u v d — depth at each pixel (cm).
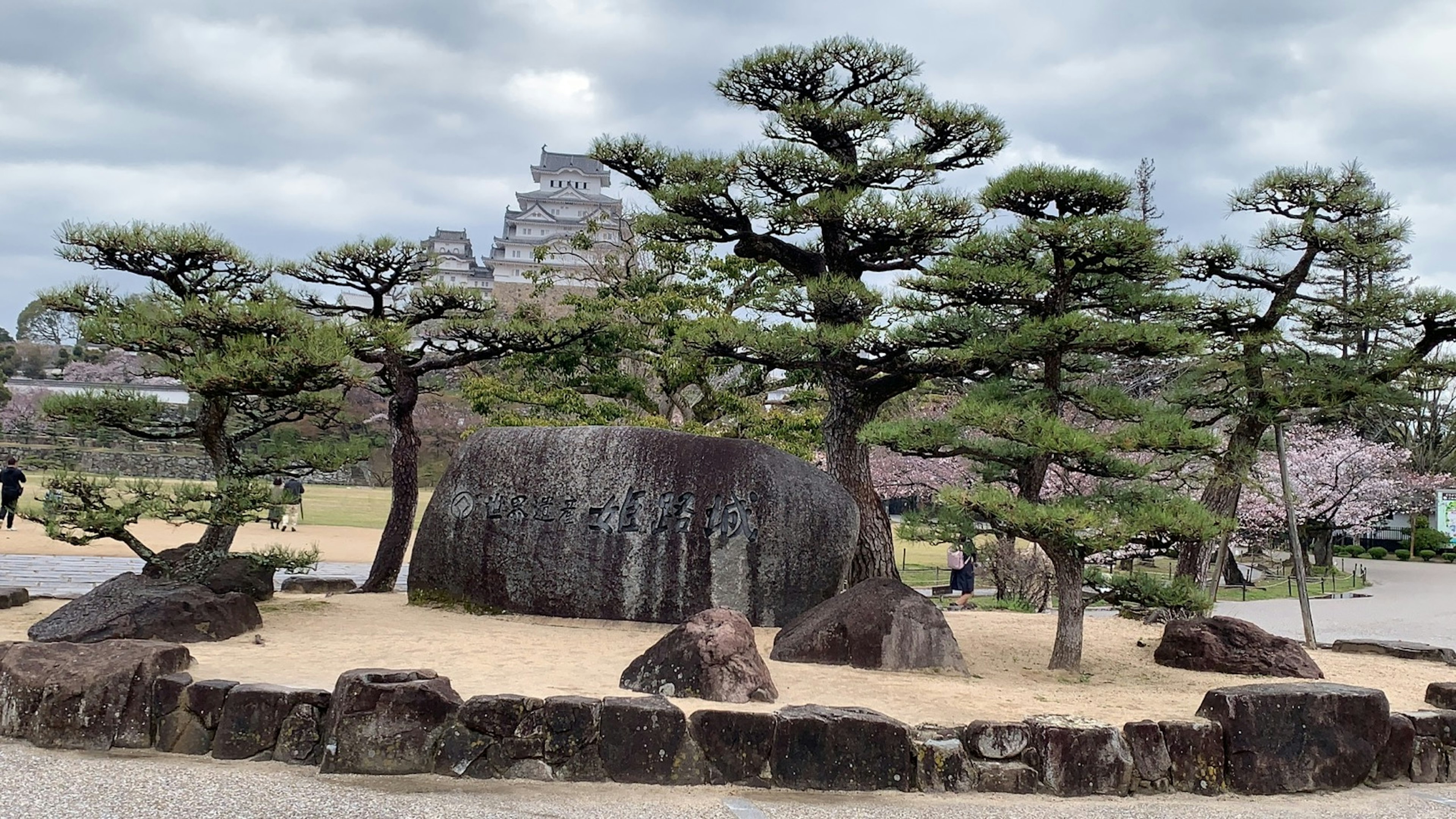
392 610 1448
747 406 2219
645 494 1409
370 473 6556
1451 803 858
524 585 1424
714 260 2355
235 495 1265
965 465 2809
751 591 1363
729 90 1555
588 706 803
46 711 810
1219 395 1681
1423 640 1970
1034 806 778
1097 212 1273
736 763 800
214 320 1256
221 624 1160
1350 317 1642
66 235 1270
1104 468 1210
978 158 1556
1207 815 783
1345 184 1586
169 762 784
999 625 1600
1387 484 3484
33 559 2350
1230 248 1641
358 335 1544
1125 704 1044
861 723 809
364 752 779
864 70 1507
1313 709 888
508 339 1714
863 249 1509
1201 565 1795
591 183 9531
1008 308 1369
